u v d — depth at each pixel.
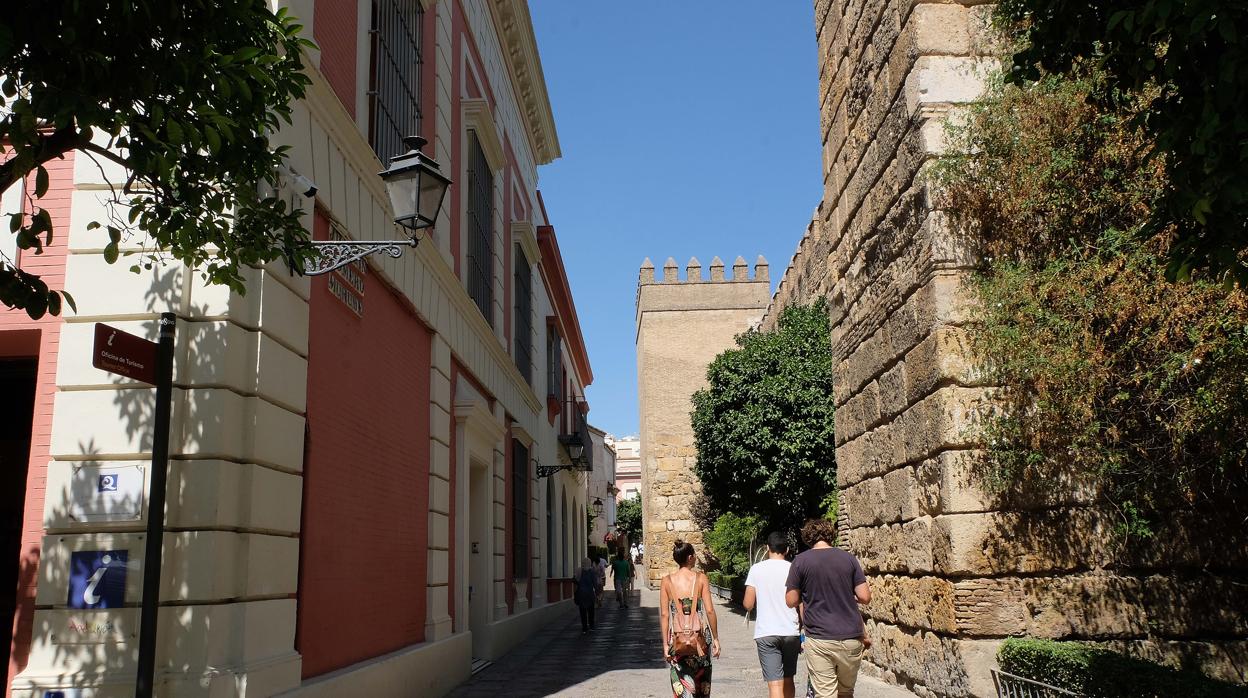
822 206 12.04
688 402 42.06
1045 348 6.97
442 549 11.43
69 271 6.03
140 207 4.88
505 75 19.12
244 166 5.00
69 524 5.67
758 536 24.05
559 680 11.94
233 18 4.61
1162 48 5.14
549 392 25.17
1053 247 7.53
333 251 7.07
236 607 5.84
